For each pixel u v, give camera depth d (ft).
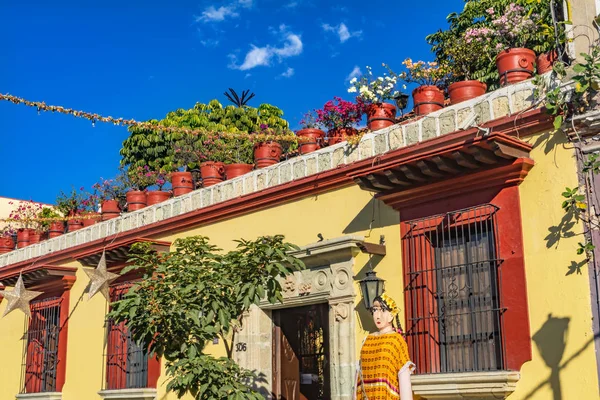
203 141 55.11
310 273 29.96
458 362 24.67
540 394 22.22
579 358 21.62
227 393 25.07
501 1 45.21
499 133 22.40
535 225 23.35
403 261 26.66
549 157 23.39
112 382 38.58
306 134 32.53
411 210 26.78
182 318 25.34
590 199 22.26
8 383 47.16
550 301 22.57
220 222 34.76
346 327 28.02
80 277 42.78
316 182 30.27
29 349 45.57
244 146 47.96
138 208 42.09
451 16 47.70
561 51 24.66
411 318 25.86
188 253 27.14
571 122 22.67
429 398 24.39
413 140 27.30
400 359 18.21
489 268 24.40
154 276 27.04
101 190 55.11
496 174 24.20
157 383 35.70
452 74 32.40
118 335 38.96
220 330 26.53
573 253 22.35
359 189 28.89
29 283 45.55
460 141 25.04
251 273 26.00
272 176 32.78
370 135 28.91
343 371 27.73
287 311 32.63
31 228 54.85
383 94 30.45
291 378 31.99
